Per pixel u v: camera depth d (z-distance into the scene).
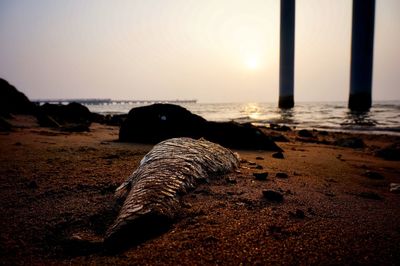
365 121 6.53
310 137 3.59
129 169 1.26
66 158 1.52
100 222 0.74
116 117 5.11
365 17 11.45
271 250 0.58
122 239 0.62
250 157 1.71
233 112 12.30
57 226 0.71
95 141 2.28
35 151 1.71
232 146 2.08
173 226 0.69
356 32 11.73
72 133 2.93
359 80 11.92
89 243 0.62
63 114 5.70
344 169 1.51
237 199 0.87
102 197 0.90
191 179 0.93
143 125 2.24
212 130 2.13
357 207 0.85
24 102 5.59
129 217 0.64
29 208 0.82
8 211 0.79
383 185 1.18
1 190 0.96
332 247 0.59
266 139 2.09
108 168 1.28
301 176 1.25
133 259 0.56
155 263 0.54
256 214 0.76
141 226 0.63
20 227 0.70
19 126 3.52
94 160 1.47
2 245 0.62
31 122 4.17
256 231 0.66
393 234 0.66
